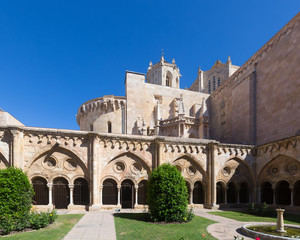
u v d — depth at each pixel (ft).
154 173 59.88
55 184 75.00
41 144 72.64
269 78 96.37
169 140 83.51
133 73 134.92
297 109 80.28
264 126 97.40
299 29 81.92
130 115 129.49
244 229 46.09
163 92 142.20
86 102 140.15
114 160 79.46
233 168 90.02
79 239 40.65
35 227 47.03
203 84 245.45
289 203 85.10
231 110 123.54
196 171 86.43
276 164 82.94
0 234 42.68
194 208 83.05
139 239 40.40
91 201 73.46
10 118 90.48
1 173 47.52
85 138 76.84
